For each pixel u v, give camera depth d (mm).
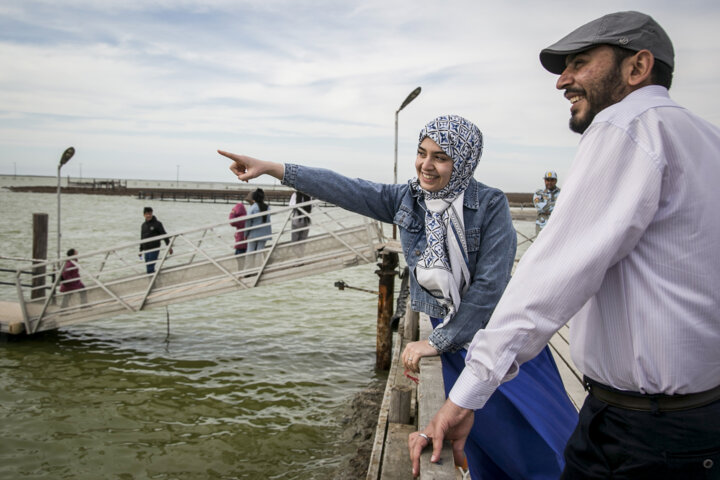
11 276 16406
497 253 1768
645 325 1048
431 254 1771
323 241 9469
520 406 1589
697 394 1045
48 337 10289
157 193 118875
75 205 70625
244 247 11164
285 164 1942
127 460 5676
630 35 1129
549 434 1554
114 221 43781
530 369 1812
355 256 9188
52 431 6328
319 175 1981
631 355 1080
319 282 17781
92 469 5488
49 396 7434
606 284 1114
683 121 1047
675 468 1062
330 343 10180
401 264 19797
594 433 1173
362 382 8148
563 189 1115
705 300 1012
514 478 1669
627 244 1036
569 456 1244
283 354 9477
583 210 1056
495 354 1173
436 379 2137
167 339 10320
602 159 1055
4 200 75062
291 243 9461
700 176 1018
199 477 5344
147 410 6992
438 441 1381
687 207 1012
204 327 11234
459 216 1780
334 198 2014
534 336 1110
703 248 1009
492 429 1645
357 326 11523
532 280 1096
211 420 6688
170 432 6344
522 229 26734
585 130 1164
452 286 1747
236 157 1916
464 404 1296
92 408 7039
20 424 6496
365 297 14961
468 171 1758
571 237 1062
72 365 8781
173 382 8055
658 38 1137
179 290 9547
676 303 1023
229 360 9109
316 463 5574
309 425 6543
